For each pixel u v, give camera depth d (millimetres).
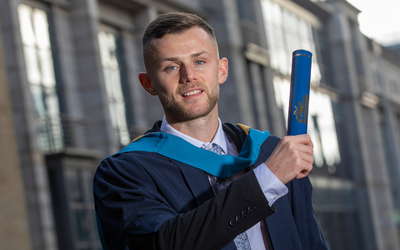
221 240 1598
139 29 15078
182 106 1918
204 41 1918
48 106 11664
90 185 11594
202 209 1619
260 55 19469
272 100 19750
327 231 22594
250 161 1907
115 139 12680
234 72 17938
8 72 10688
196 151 1890
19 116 10586
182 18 1922
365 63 29562
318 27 26750
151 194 1782
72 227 10844
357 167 26453
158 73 1916
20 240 9070
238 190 1620
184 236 1591
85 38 12672
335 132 25703
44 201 10477
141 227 1657
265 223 1857
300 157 1636
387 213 27484
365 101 28250
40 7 12039
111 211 1788
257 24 20188
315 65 25391
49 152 10984
